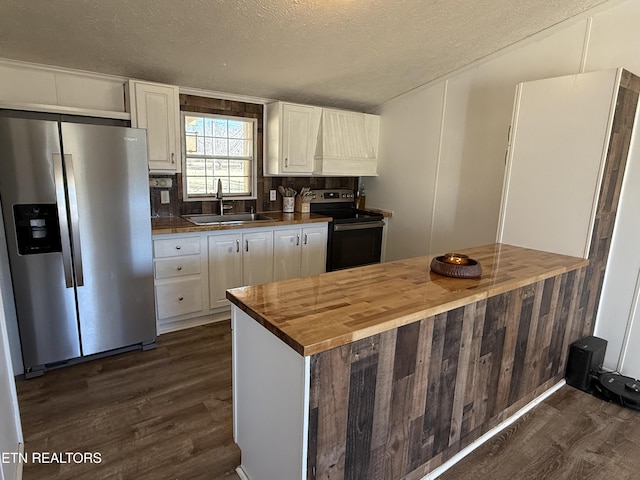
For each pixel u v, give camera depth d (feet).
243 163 12.95
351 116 13.78
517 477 5.90
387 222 14.42
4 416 5.03
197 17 7.38
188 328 10.74
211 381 8.18
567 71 9.03
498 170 10.68
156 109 9.95
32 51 8.30
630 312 8.59
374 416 4.73
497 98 10.48
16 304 7.68
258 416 5.15
